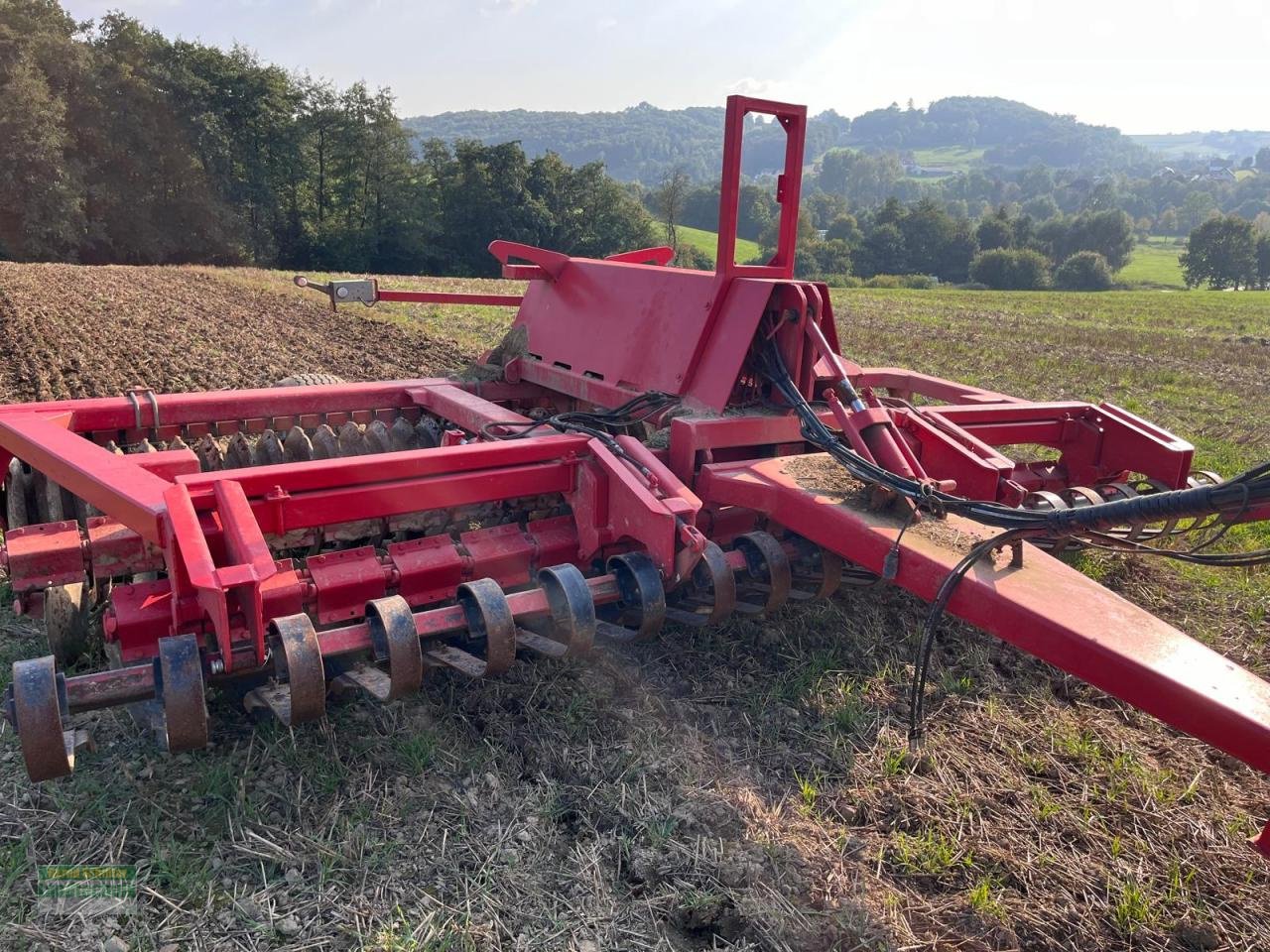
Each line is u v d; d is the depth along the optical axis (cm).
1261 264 10700
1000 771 396
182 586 340
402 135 6438
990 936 309
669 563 386
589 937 296
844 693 443
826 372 491
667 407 490
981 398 615
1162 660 280
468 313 2231
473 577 418
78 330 1634
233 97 5903
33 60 4997
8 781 351
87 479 373
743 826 349
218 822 336
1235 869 346
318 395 588
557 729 402
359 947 287
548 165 7069
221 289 2584
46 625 407
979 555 328
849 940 302
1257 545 677
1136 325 3070
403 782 362
